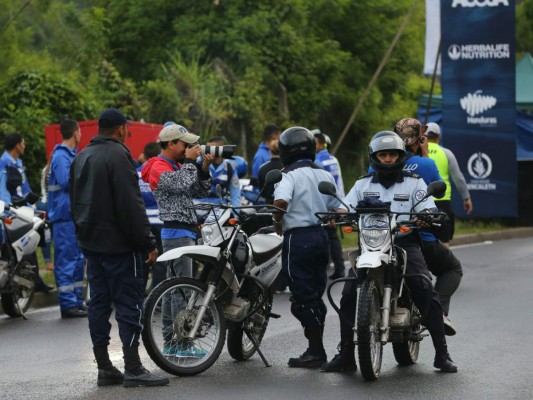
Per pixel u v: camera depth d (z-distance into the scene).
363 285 18.42
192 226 21.62
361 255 18.11
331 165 33.66
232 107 55.72
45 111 48.47
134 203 18.64
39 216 28.97
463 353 21.22
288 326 25.17
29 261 29.06
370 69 70.12
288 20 63.44
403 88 72.12
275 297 30.61
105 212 18.64
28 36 51.28
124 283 18.69
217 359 21.11
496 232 49.84
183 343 19.47
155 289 18.89
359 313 18.12
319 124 66.88
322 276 20.41
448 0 50.62
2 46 48.88
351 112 67.56
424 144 21.86
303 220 20.05
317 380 18.84
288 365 20.31
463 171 51.12
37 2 49.59
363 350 18.14
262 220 29.50
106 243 18.59
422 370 19.64
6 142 31.11
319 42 66.44
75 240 28.11
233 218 19.58
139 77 60.06
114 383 18.89
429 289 18.97
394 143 19.02
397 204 19.19
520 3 89.75
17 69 49.59
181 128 21.80
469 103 50.88
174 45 59.53
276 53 61.34
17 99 48.72
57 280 28.08
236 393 17.83
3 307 27.97
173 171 21.53
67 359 21.55
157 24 60.62
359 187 19.52
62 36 58.03
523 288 31.41
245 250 19.94
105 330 18.95
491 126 50.88
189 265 21.55
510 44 50.47
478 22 50.50
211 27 59.31
